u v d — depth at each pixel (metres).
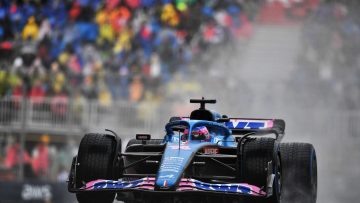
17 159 81.25
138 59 99.75
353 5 113.12
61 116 82.44
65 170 82.25
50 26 102.31
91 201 35.50
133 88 90.12
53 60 97.94
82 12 104.75
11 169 80.88
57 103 82.44
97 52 100.12
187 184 32.16
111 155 34.09
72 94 89.12
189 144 35.09
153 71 97.94
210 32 106.81
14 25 102.19
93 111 82.88
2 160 80.75
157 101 90.06
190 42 104.25
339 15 111.94
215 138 36.97
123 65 99.06
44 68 95.88
